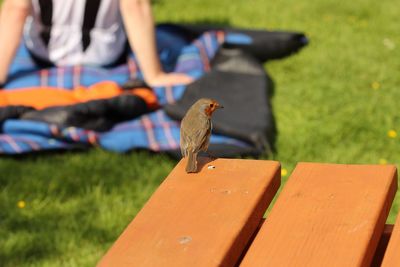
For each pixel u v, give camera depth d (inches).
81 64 327.6
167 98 303.9
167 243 95.1
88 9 318.0
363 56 365.1
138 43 308.7
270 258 93.4
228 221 100.2
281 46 364.5
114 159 258.4
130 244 95.2
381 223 105.0
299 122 286.4
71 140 264.7
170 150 259.1
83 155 262.7
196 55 344.5
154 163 255.1
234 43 361.1
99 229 213.0
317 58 362.6
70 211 223.3
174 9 448.1
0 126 271.7
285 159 255.6
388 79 335.9
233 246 95.3
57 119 268.4
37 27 322.7
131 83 304.8
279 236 98.3
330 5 441.7
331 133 275.7
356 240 96.3
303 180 112.6
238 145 258.1
